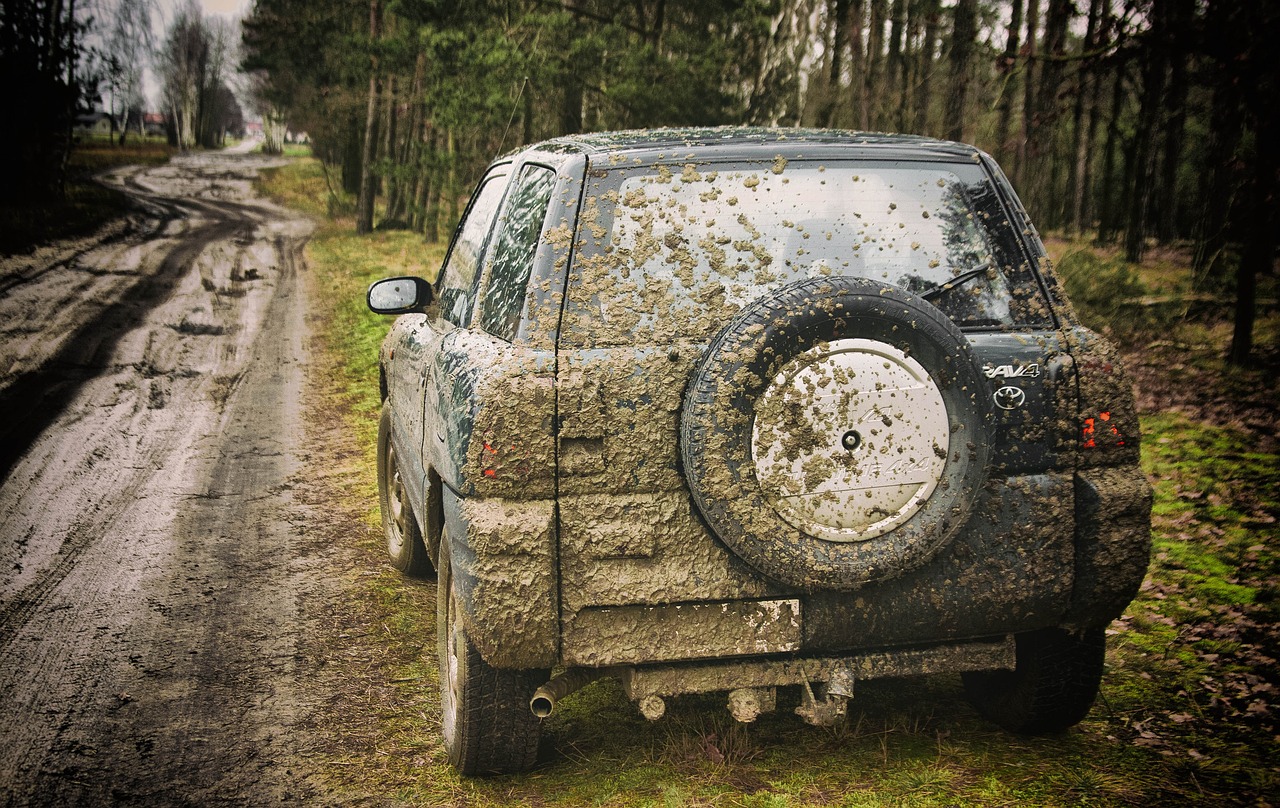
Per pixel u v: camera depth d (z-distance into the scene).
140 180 63.62
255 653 4.74
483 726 3.27
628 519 2.97
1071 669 3.45
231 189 62.34
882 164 3.43
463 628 3.26
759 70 16.59
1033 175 36.28
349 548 6.32
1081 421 3.18
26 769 3.67
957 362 2.93
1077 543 3.18
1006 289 3.33
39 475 8.16
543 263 3.16
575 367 2.98
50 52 36.44
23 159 36.06
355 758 3.71
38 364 12.87
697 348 3.05
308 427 10.01
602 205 3.25
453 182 27.45
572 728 3.83
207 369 13.05
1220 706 3.91
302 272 24.95
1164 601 5.12
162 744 3.86
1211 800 3.21
